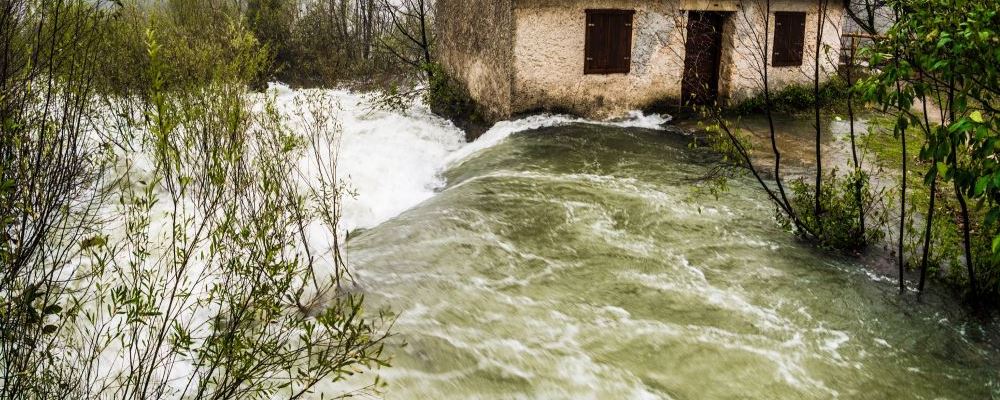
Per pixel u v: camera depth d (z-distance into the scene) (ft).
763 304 14.70
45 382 8.28
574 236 18.30
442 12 40.32
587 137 29.14
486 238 17.95
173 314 12.59
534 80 31.42
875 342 13.37
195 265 15.02
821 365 12.58
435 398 11.09
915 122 12.66
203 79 20.95
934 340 13.42
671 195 21.31
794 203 20.03
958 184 11.44
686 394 11.63
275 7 59.77
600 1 31.55
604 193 21.52
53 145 11.59
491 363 12.19
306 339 8.50
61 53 13.16
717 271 16.24
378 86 53.06
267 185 13.75
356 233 19.25
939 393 11.89
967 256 13.85
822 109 35.19
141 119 22.75
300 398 10.43
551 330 13.48
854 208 17.08
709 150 27.32
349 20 66.03
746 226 18.78
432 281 15.34
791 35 35.45
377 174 25.57
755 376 12.16
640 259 16.87
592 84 32.65
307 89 52.70
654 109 34.37
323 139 28.96
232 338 8.94
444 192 22.85
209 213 11.64
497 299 14.69
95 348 9.20
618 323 13.85
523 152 26.73
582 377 11.97
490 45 32.63
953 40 11.01
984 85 11.30
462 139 34.01
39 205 10.91
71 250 14.70
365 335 9.70
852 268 16.22
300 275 14.89
